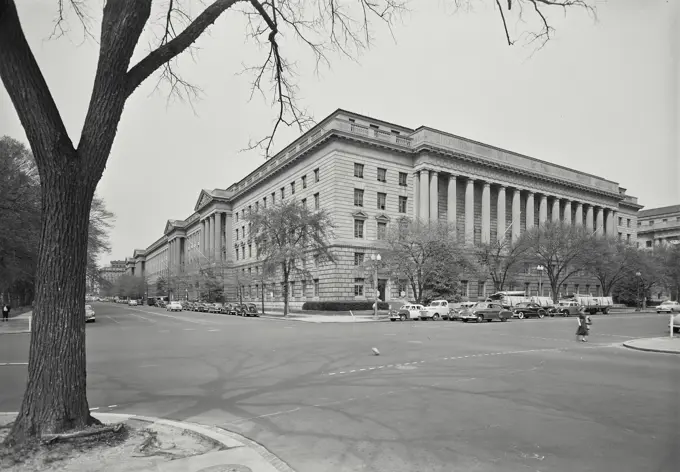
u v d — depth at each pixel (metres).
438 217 62.16
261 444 6.75
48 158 6.24
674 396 9.87
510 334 26.38
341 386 10.98
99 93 6.57
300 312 56.88
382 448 6.54
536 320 43.25
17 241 33.12
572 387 10.81
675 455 6.16
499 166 68.88
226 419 8.16
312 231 49.81
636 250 69.62
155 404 9.34
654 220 96.44
